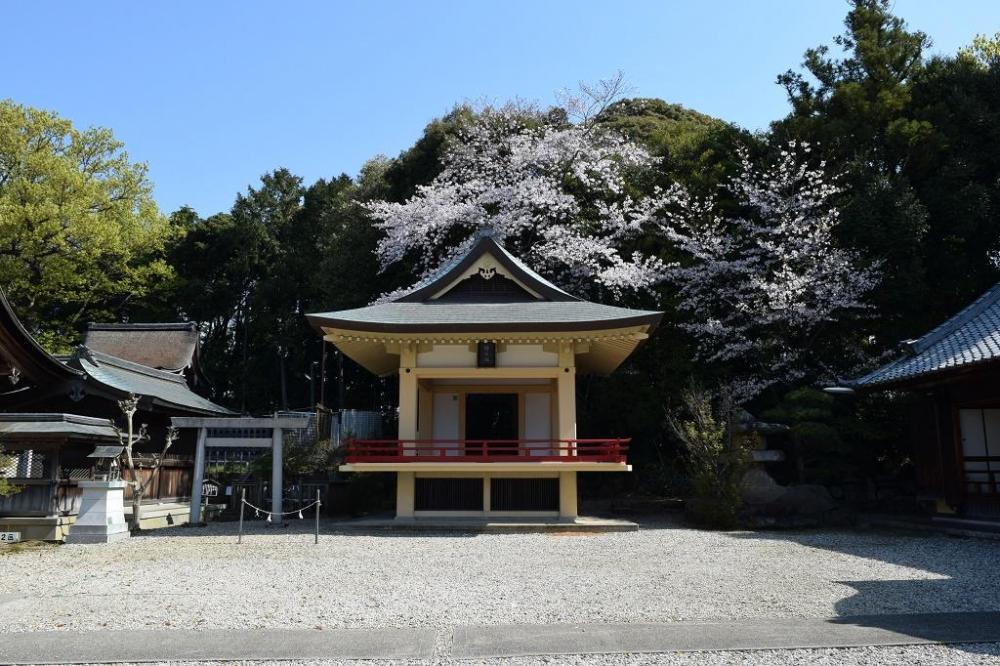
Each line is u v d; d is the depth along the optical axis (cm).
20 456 1256
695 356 2128
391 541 1209
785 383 2030
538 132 2614
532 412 1761
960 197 1991
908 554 1051
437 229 2342
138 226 3052
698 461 1569
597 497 2125
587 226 2312
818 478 1703
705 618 634
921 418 1510
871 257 2041
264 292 3828
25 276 2722
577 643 551
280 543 1170
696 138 2616
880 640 552
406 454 1548
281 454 1516
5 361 1191
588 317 1473
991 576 850
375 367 1881
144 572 880
